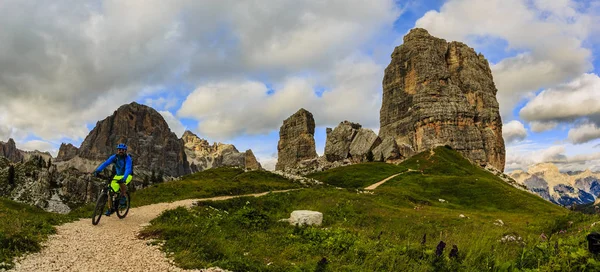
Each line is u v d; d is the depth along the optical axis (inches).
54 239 500.7
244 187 2076.8
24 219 606.5
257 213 898.7
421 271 460.1
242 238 670.5
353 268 476.4
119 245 505.4
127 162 712.4
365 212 1514.5
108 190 685.9
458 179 3508.9
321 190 1924.2
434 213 1710.1
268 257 555.2
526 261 441.4
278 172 3132.4
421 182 3570.4
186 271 416.2
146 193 1659.7
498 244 569.3
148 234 579.5
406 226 1316.4
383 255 522.9
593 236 371.2
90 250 466.0
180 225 715.4
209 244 527.2
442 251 488.7
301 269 464.1
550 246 454.0
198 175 3053.6
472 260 479.5
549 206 2896.2
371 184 3909.9
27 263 390.6
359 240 647.1
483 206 2883.9
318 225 1065.5
